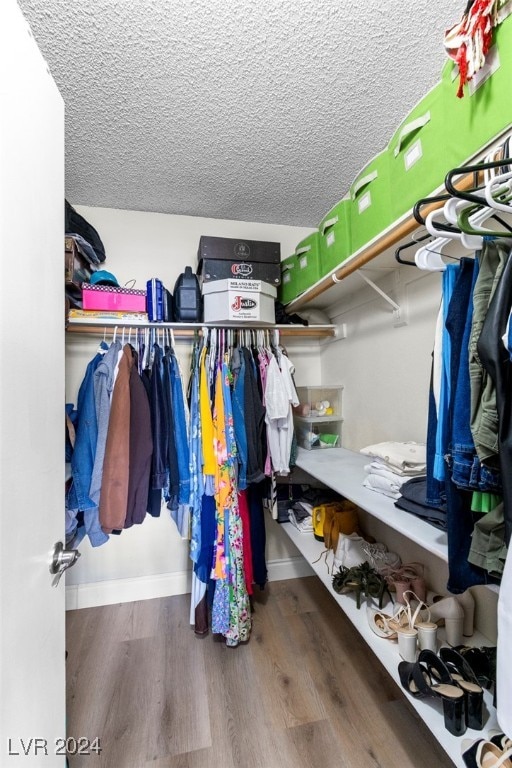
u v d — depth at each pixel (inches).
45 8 35.8
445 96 33.9
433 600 49.8
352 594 52.7
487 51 28.2
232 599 60.8
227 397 61.9
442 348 31.6
